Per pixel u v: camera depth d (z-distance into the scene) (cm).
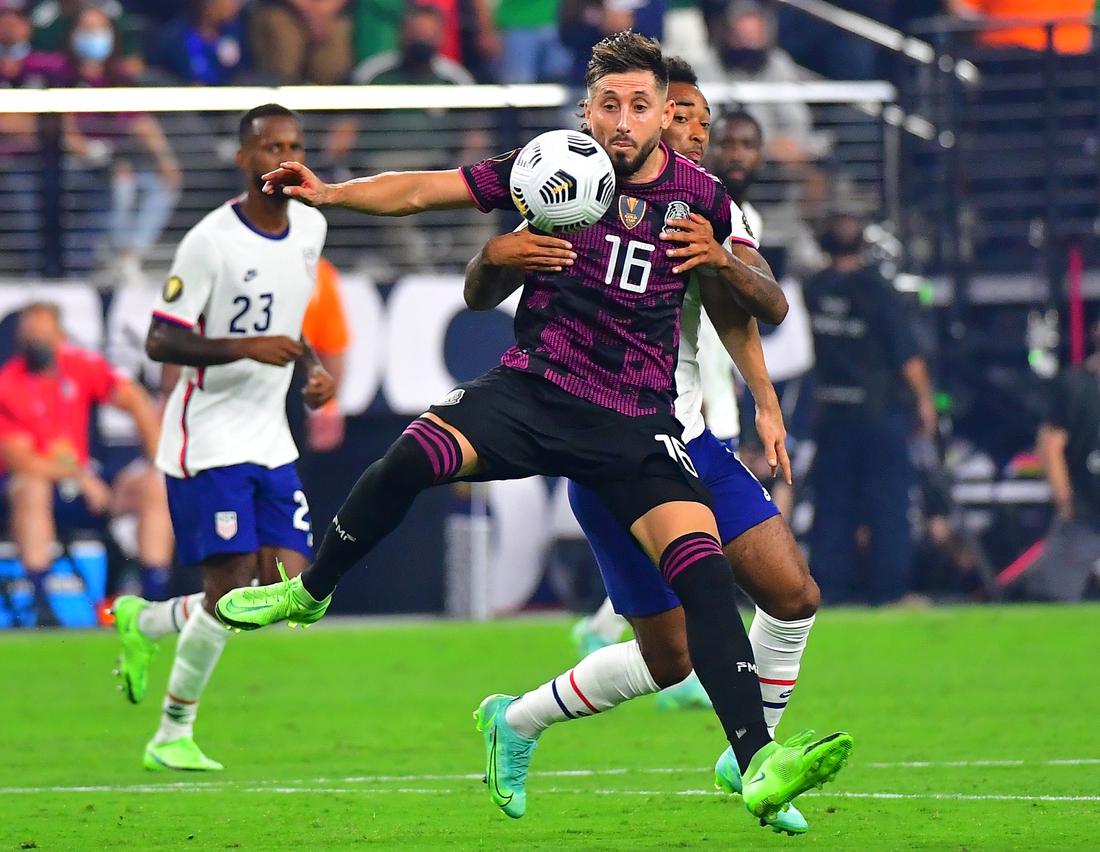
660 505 1612
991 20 5028
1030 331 4906
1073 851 1602
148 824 1881
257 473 2489
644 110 1631
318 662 3684
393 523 1645
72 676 3562
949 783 2106
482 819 1889
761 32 5175
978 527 4775
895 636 3922
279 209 2519
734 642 1547
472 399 1644
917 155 5153
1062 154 5091
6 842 1766
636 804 1983
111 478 4372
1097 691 3084
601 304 1638
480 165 1670
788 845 1664
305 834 1798
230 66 5347
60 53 5156
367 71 5122
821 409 4394
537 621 4322
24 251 4912
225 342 2400
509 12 5625
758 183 4981
